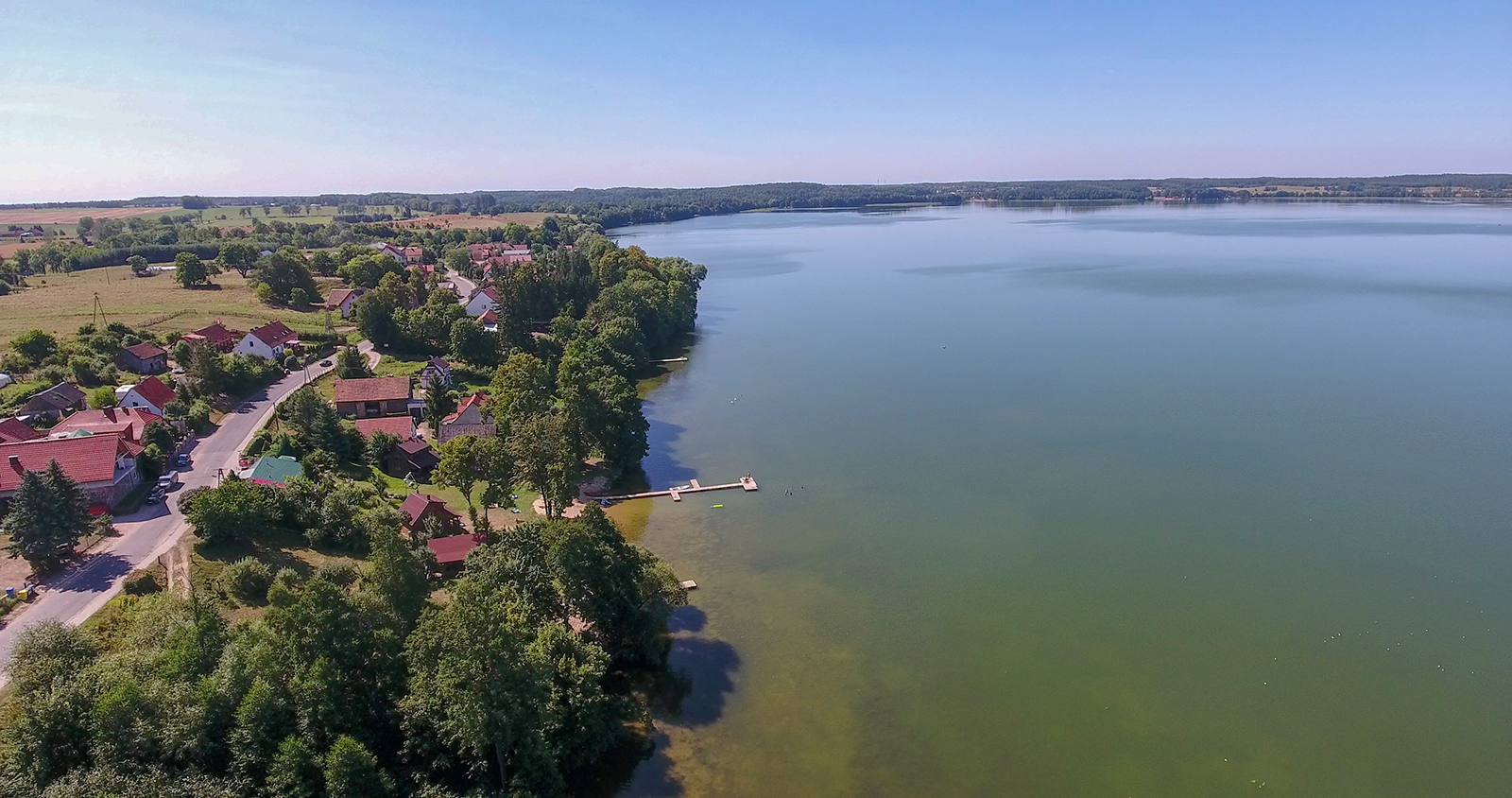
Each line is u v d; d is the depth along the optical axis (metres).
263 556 75.88
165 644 53.91
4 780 44.25
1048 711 64.44
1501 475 104.00
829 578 83.62
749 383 155.12
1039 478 106.75
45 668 49.91
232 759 48.25
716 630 74.81
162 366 141.50
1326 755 60.19
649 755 59.59
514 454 88.44
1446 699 65.50
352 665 51.81
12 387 119.81
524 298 167.62
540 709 51.59
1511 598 77.75
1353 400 134.62
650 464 114.56
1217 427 123.50
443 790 49.03
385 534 58.69
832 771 58.47
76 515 71.81
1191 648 71.81
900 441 122.00
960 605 78.44
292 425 108.31
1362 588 80.00
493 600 58.59
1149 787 57.28
